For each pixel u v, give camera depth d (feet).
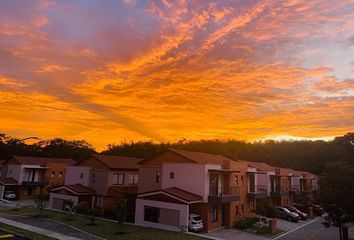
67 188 129.90
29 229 83.66
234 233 99.14
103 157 143.33
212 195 103.71
